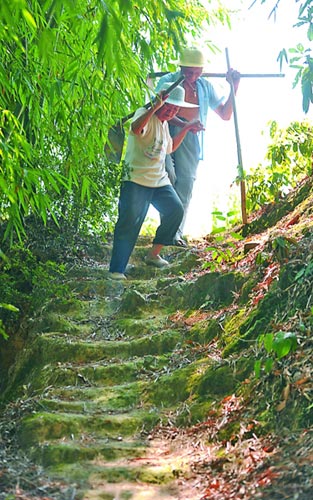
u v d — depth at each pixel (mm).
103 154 5145
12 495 3064
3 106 4332
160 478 3262
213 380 3967
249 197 6211
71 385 4332
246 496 2908
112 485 3225
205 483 3162
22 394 4492
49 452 3492
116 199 5820
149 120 5645
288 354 3691
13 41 4215
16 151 4082
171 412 3941
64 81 4348
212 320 4605
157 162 5734
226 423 3596
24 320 5301
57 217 6023
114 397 4125
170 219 5891
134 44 4801
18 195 4254
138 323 4945
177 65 6648
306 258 4242
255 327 4164
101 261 6254
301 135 6148
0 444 3695
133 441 3686
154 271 5926
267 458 3129
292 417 3377
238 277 4844
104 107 4871
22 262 5410
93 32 4375
